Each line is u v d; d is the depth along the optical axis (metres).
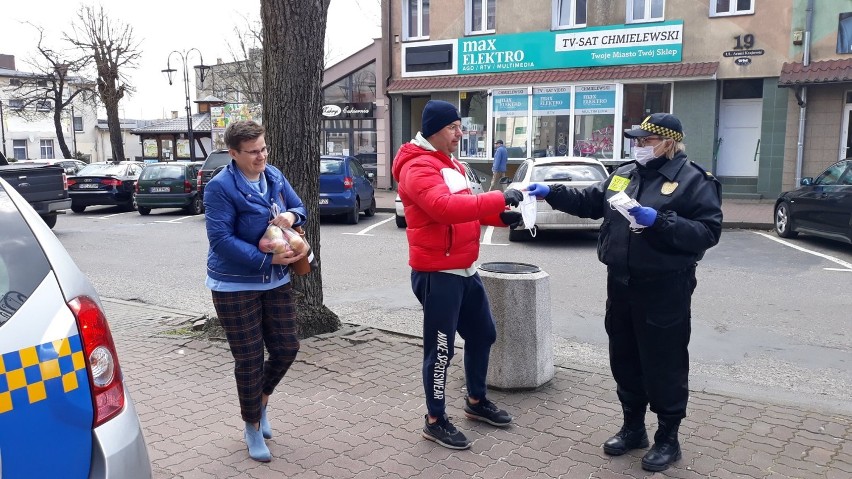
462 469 3.52
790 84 15.67
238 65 30.05
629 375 3.65
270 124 5.56
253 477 3.44
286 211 3.70
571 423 4.09
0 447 1.95
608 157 18.48
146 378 4.93
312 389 4.65
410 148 3.58
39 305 2.08
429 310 3.67
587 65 18.56
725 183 17.56
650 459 3.49
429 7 20.73
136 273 9.62
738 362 5.38
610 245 3.51
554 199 3.70
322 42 5.66
